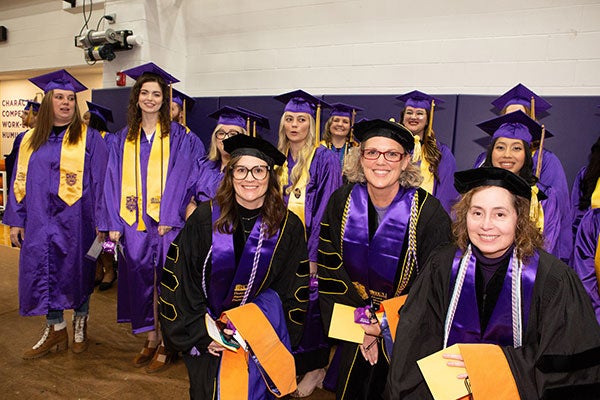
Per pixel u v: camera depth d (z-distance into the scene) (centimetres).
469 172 147
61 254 300
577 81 363
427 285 161
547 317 137
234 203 189
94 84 725
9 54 752
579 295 138
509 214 141
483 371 139
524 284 142
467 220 147
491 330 148
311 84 479
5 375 281
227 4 520
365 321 192
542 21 370
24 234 301
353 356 211
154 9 523
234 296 196
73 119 304
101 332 355
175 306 188
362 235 190
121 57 532
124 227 292
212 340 185
